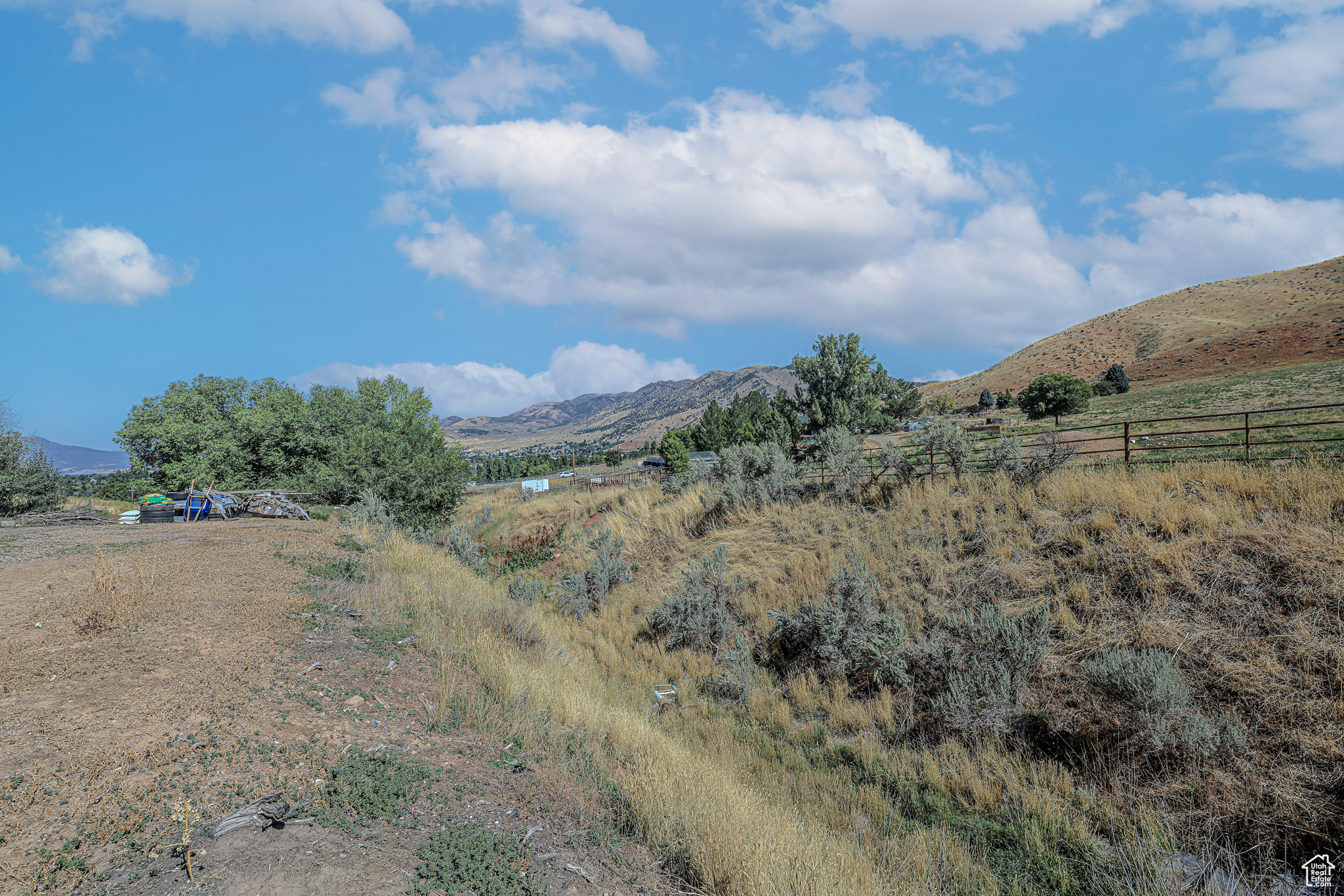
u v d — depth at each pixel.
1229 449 16.64
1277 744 6.24
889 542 12.98
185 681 6.03
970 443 14.87
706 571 14.48
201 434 36.84
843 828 6.53
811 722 9.45
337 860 3.72
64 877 3.21
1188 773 6.35
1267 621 7.46
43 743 4.55
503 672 7.96
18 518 21.19
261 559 12.76
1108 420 42.22
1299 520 8.57
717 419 70.38
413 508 23.56
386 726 5.93
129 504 36.84
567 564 20.89
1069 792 6.73
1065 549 10.32
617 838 4.90
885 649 9.60
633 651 13.10
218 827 3.79
